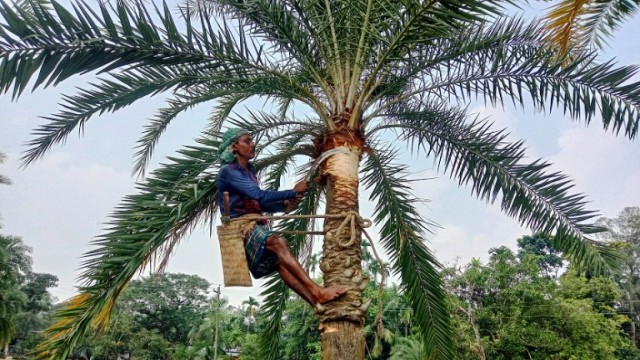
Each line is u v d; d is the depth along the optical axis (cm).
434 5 449
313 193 762
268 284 820
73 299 494
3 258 2320
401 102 700
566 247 660
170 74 580
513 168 671
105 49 500
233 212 482
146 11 508
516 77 604
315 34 580
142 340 5097
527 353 2233
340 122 566
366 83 569
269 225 501
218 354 4538
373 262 1922
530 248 4181
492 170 684
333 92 629
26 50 462
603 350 2244
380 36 521
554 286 2312
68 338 465
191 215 615
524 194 672
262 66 574
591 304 2358
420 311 773
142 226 509
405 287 776
